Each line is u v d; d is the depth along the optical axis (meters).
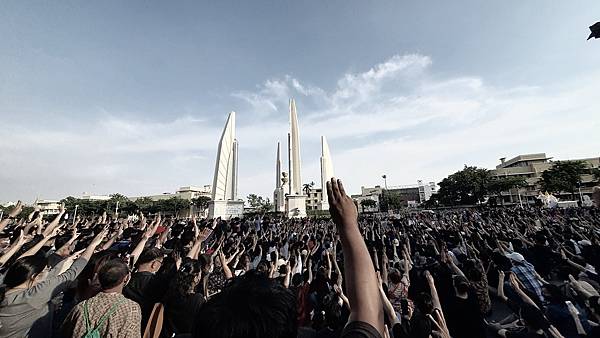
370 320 0.92
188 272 2.95
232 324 0.98
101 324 2.11
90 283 2.85
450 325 4.31
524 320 4.79
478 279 5.93
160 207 81.31
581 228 13.56
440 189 71.00
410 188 123.56
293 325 1.14
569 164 47.75
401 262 7.75
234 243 8.40
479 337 4.11
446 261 7.57
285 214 40.94
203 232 4.82
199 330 1.06
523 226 14.44
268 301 1.08
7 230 9.11
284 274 5.64
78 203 74.19
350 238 1.20
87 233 6.89
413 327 3.84
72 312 2.21
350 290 1.06
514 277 6.21
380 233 14.98
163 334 2.68
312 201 93.12
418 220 27.77
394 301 5.65
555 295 5.30
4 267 4.05
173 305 2.71
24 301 2.68
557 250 9.30
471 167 65.19
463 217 29.94
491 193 60.84
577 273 6.83
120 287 2.50
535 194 70.50
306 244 10.01
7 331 2.56
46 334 2.86
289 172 45.31
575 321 4.82
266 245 9.70
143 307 2.83
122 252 5.42
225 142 42.03
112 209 76.88
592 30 5.51
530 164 80.06
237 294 1.12
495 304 7.43
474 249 9.16
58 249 4.91
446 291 5.24
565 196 63.47
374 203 89.19
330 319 4.05
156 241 5.74
